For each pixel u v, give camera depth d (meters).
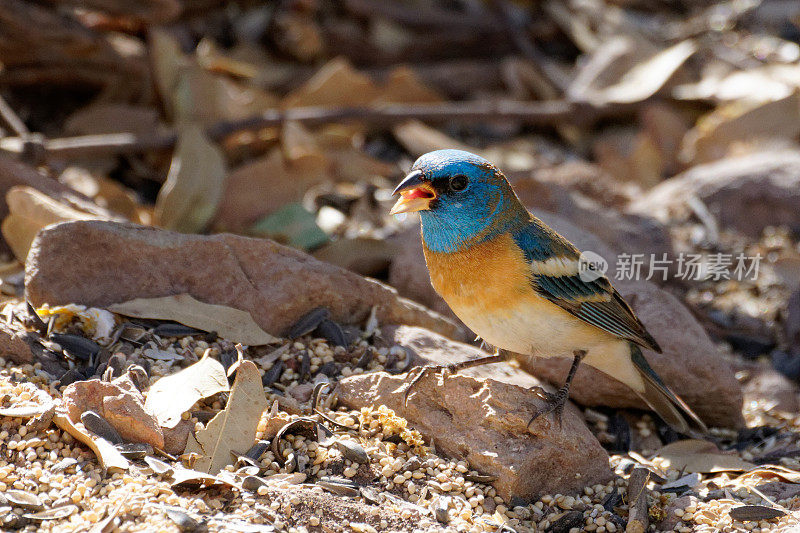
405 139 15.76
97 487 6.67
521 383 9.01
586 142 17.39
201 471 7.06
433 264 7.92
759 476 8.30
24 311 8.65
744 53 18.92
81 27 14.30
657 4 21.69
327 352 8.96
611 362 8.55
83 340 8.28
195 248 8.92
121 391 7.25
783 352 11.44
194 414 7.54
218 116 14.80
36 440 6.95
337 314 9.37
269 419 7.60
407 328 9.43
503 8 18.95
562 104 16.78
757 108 15.89
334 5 18.38
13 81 14.37
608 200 14.17
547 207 12.84
